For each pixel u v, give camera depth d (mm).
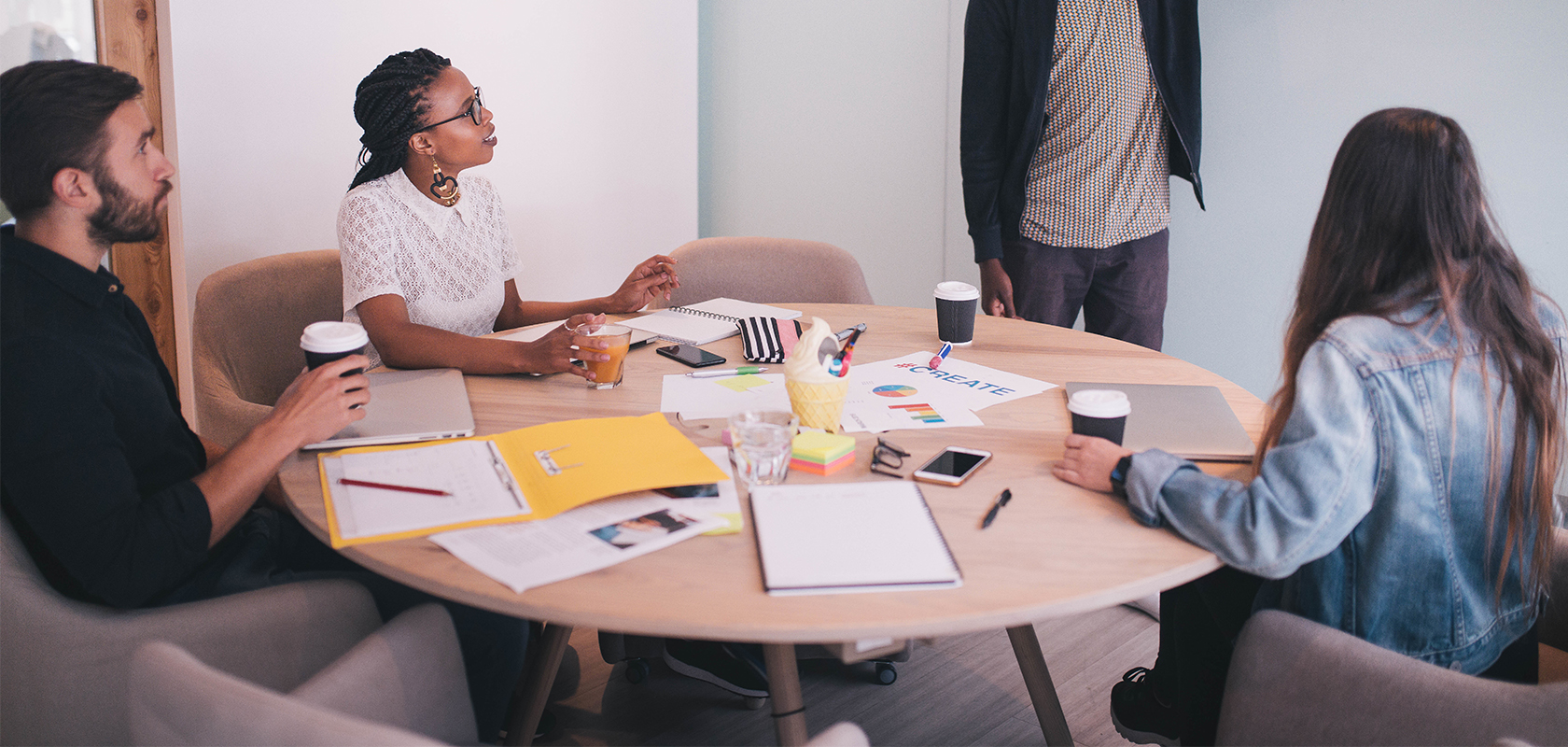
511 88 3404
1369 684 1004
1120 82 2592
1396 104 2656
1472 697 942
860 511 1109
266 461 1193
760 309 2121
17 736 1098
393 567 993
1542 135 2469
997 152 2715
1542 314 1159
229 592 1298
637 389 1590
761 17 4016
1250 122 2912
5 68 2445
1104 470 1188
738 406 1500
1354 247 1134
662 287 2115
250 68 2807
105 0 2572
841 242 3988
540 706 1503
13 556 1083
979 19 2650
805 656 1284
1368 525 1103
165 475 1283
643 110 3846
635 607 917
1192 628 1415
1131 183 2682
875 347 1851
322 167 3014
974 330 1994
